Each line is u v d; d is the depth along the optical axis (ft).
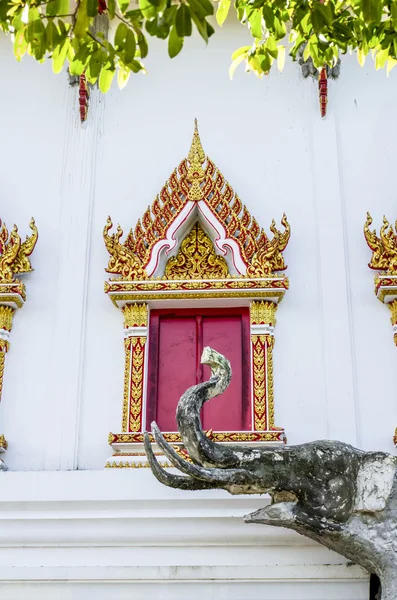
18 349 27.91
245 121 31.22
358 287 28.30
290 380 27.12
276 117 31.22
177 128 31.27
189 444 19.45
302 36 22.79
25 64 32.53
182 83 31.99
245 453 19.83
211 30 17.70
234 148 30.76
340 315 27.81
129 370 27.20
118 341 28.04
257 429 26.22
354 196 29.73
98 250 29.40
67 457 26.23
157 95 31.83
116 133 31.32
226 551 22.91
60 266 29.04
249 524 22.67
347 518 20.08
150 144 31.07
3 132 31.37
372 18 19.57
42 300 28.60
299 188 29.99
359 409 26.58
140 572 22.72
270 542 22.72
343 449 20.52
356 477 20.22
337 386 26.78
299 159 30.48
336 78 31.68
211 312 28.40
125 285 27.66
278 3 20.70
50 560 23.12
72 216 29.84
